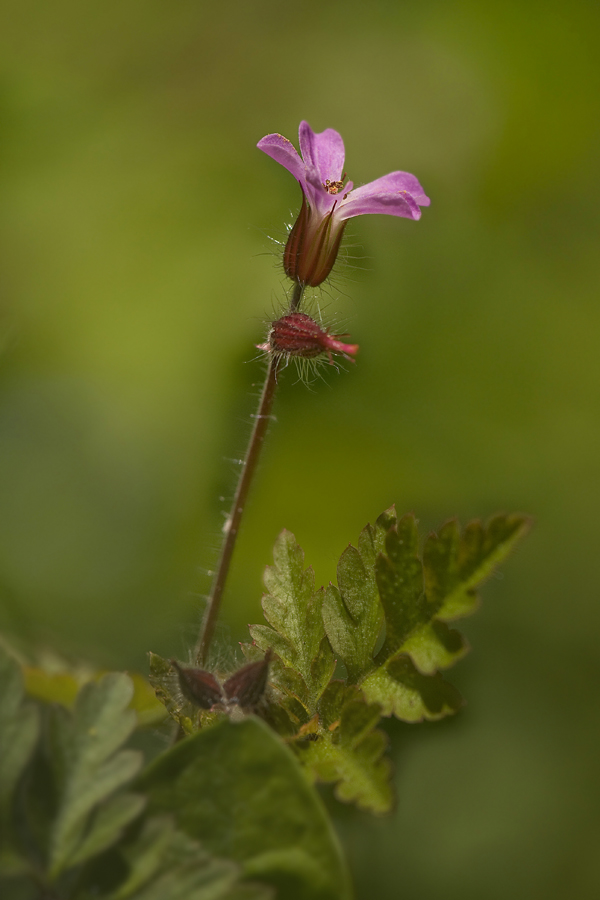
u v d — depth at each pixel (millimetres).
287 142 258
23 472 322
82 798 234
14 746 235
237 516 257
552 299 365
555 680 290
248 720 235
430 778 272
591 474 327
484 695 287
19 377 332
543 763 277
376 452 325
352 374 331
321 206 262
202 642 256
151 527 318
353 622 249
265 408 258
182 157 378
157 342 332
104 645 293
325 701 245
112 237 358
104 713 238
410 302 356
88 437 327
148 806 234
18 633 286
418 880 261
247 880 232
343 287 342
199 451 324
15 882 231
